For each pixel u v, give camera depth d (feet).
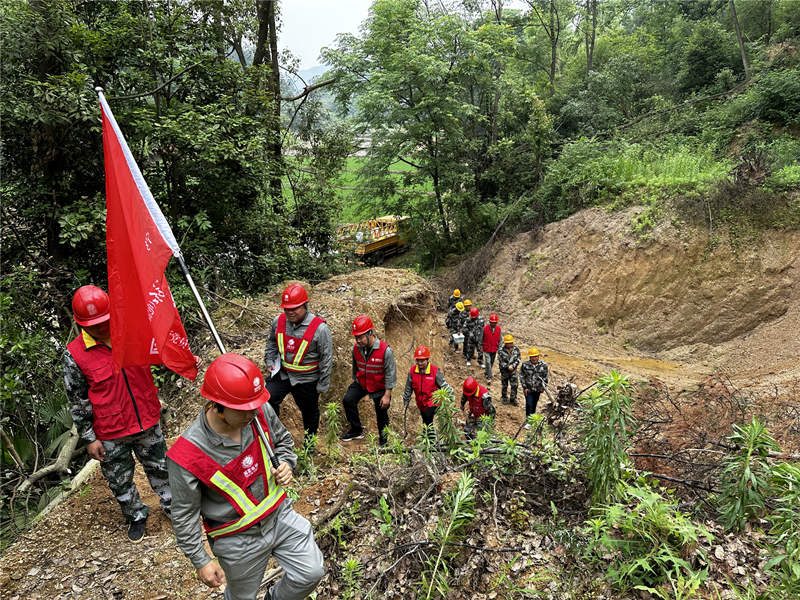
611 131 89.40
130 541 14.67
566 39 127.44
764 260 55.06
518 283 73.46
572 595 11.17
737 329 54.95
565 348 59.26
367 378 22.36
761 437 12.71
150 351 12.23
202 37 34.32
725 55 94.68
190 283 12.09
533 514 13.67
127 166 12.11
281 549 9.55
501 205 89.25
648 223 61.46
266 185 36.83
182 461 8.43
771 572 10.48
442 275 86.17
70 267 27.78
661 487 14.39
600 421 12.96
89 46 27.61
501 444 15.74
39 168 26.73
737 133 74.49
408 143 81.46
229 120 31.27
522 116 94.48
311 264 43.01
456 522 12.48
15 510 17.53
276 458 9.50
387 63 79.71
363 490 15.35
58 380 21.95
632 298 60.44
